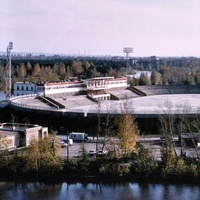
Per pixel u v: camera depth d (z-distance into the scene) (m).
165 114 136.00
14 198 82.00
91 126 140.38
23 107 156.00
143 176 92.62
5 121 159.00
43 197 82.94
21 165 95.00
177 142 120.25
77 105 191.12
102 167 93.88
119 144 100.44
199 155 104.62
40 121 148.38
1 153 97.31
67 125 143.00
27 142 113.75
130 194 84.69
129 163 97.19
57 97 199.12
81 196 83.69
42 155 95.06
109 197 83.25
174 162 94.12
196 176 92.12
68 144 108.38
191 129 130.50
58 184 90.06
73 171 94.19
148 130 137.62
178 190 86.69
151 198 82.62
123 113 124.38
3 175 93.88
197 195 84.06
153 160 95.38
